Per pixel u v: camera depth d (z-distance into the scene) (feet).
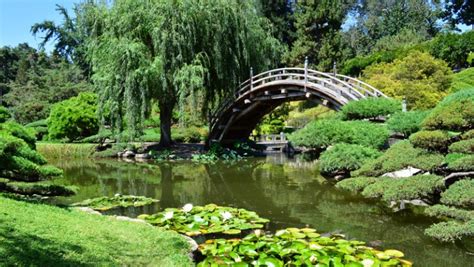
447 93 61.16
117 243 16.19
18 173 24.02
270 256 17.31
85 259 13.82
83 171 50.16
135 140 72.33
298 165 54.34
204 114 66.59
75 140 73.97
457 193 20.44
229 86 62.34
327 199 32.17
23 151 24.04
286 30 122.52
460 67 84.33
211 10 59.11
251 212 26.43
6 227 14.93
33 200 22.85
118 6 58.29
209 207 27.20
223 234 22.13
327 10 108.17
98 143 69.31
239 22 61.67
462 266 17.99
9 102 120.88
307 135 40.09
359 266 16.20
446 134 24.22
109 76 56.59
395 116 35.45
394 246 20.63
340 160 35.01
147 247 16.53
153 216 24.20
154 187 38.63
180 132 76.95
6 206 18.22
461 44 81.61
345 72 100.68
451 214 20.66
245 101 61.77
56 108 72.18
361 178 28.14
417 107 55.67
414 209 28.04
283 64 109.81
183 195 34.63
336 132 39.01
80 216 19.72
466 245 20.68
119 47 55.57
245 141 71.92
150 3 57.88
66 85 111.96
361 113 41.78
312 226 24.45
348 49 121.80
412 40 120.57
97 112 59.16
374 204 30.12
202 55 59.82
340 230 23.54
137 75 55.01
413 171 31.78
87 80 130.52
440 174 25.62
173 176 45.34
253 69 64.54
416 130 32.91
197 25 59.11
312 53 110.01
